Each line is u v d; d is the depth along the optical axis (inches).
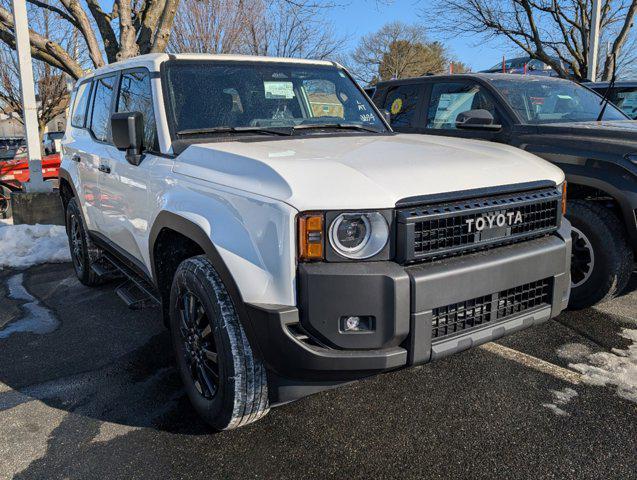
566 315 171.9
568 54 729.0
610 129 171.2
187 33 492.7
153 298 146.9
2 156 515.8
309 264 89.4
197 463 103.0
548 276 108.8
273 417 118.1
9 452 107.8
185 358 118.2
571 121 201.8
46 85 872.3
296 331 91.1
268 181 95.0
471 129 211.3
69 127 219.5
